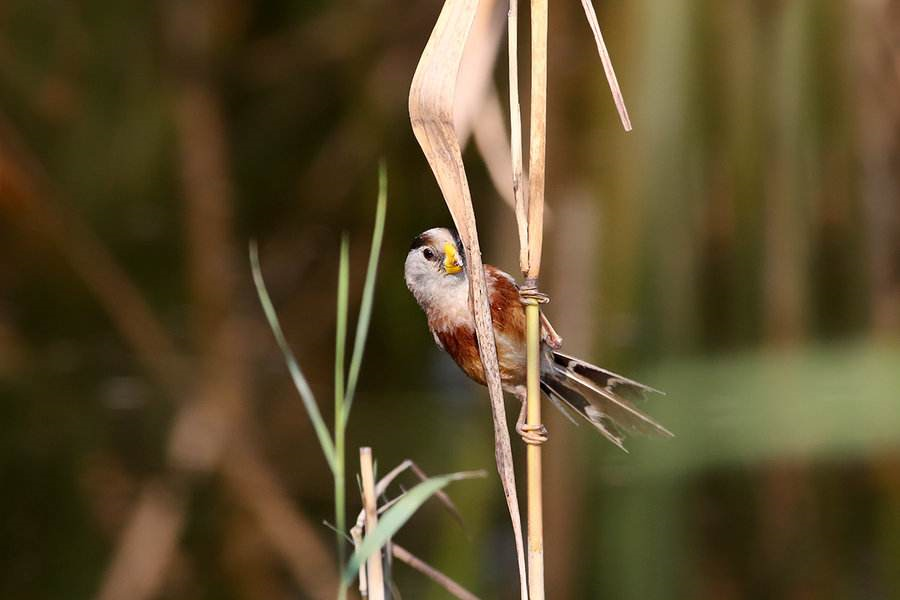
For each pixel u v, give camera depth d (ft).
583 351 37.76
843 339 37.86
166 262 49.73
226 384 43.34
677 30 37.19
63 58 50.08
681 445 35.12
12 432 38.91
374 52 52.06
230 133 52.70
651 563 31.27
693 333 37.60
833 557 31.07
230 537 33.24
